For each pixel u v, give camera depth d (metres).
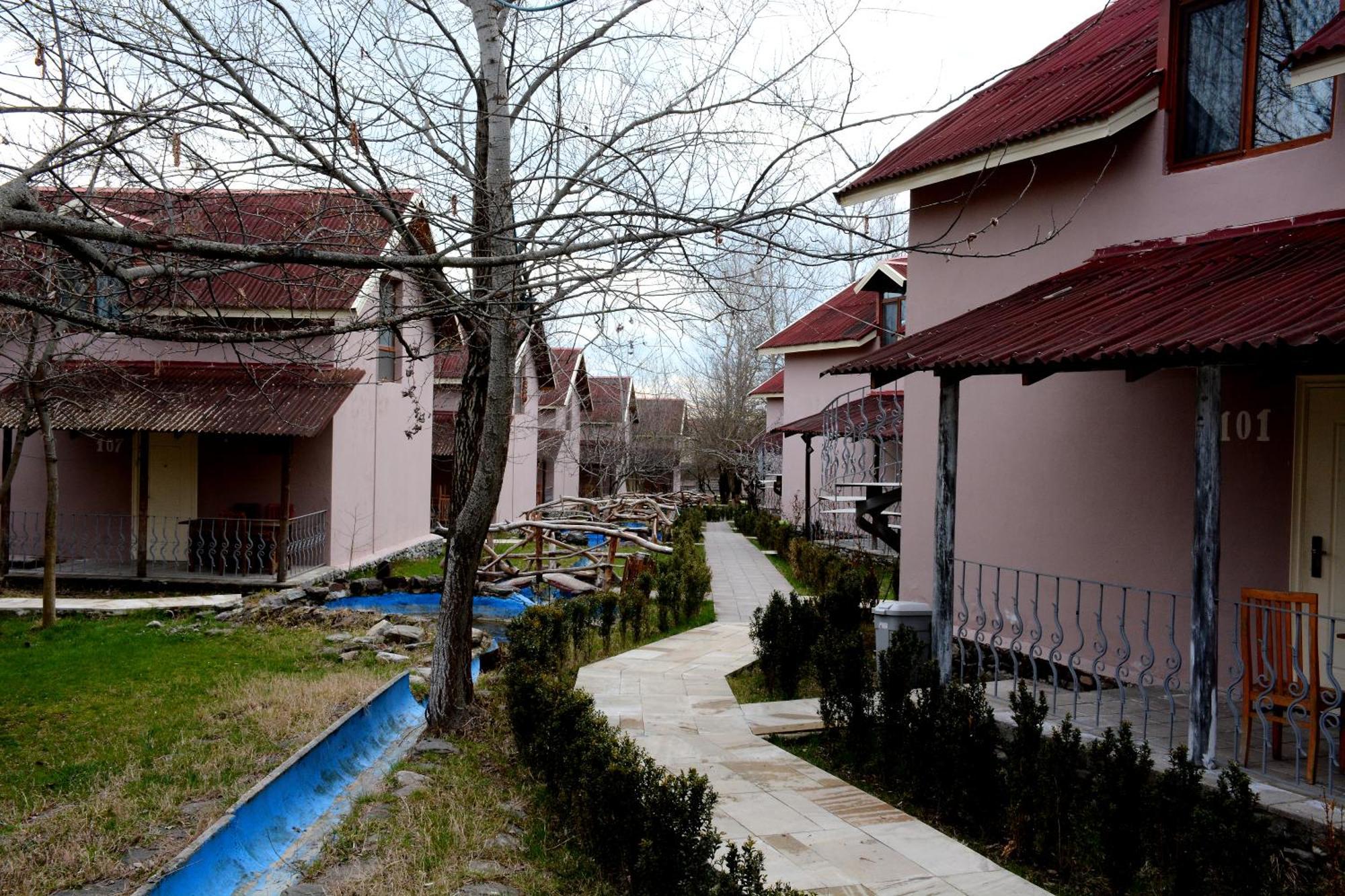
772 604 9.83
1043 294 8.34
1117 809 5.14
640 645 12.30
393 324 5.57
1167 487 8.22
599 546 21.66
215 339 5.19
